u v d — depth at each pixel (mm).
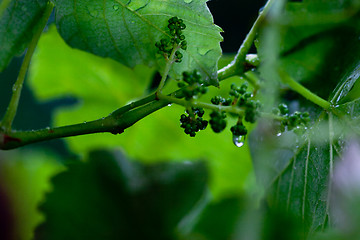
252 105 512
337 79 567
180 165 666
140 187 657
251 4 641
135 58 566
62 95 686
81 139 673
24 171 708
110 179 650
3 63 533
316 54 578
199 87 514
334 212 546
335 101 552
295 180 569
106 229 649
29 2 537
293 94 582
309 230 558
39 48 653
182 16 540
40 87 678
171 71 553
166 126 667
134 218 653
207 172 664
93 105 685
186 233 656
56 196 644
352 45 570
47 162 701
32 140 518
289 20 576
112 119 522
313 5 580
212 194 676
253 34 555
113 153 658
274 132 547
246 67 558
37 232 640
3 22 531
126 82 666
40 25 539
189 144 669
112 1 544
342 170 544
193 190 660
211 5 637
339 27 577
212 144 661
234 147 656
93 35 562
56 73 669
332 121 551
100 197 648
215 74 544
